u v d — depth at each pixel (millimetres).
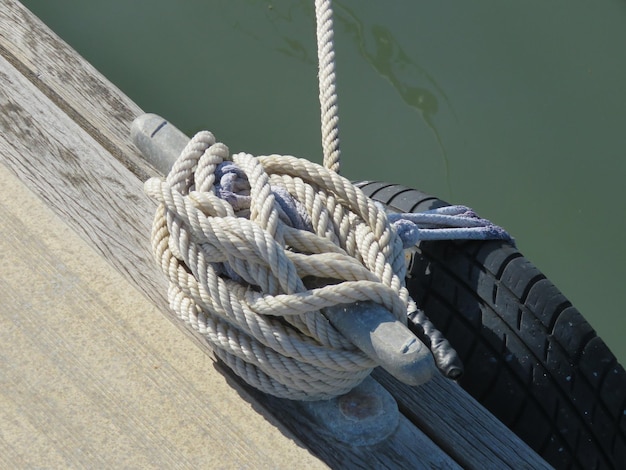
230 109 4367
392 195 3059
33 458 2045
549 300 2711
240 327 1980
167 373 2184
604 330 3889
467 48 4469
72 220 2500
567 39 4461
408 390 2242
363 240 2047
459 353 2746
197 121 4312
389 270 2004
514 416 2637
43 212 2477
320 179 2104
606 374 2627
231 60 4535
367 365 1965
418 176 4129
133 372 2182
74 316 2273
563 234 4062
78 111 2836
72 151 2658
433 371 1824
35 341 2225
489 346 2715
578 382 2619
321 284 1995
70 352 2207
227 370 2201
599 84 4309
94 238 2465
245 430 2100
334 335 1945
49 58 2992
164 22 4668
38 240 2414
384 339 1834
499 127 4254
